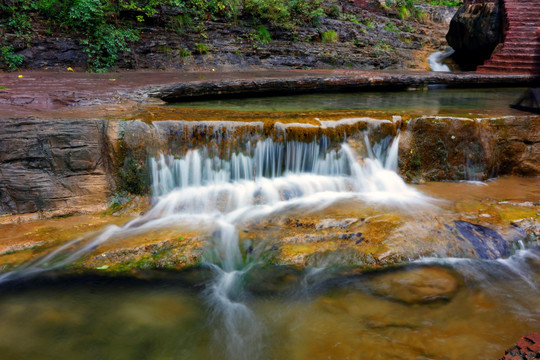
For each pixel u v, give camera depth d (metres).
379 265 3.98
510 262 4.16
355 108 7.54
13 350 3.02
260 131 5.55
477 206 5.04
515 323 3.28
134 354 3.02
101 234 4.45
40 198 4.84
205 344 3.12
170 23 12.72
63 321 3.34
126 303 3.57
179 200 5.18
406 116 6.08
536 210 4.94
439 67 16.08
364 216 4.68
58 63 10.90
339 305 3.53
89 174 5.03
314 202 5.19
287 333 3.22
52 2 11.14
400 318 3.34
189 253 4.09
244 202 5.16
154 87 7.95
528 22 14.30
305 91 9.77
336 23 16.14
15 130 4.75
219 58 12.90
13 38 10.52
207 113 6.05
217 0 13.84
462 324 3.26
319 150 5.79
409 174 6.10
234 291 3.74
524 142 6.38
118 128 5.09
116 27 11.93
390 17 19.30
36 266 3.93
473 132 6.10
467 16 15.52
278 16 14.53
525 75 11.95
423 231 4.38
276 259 4.06
